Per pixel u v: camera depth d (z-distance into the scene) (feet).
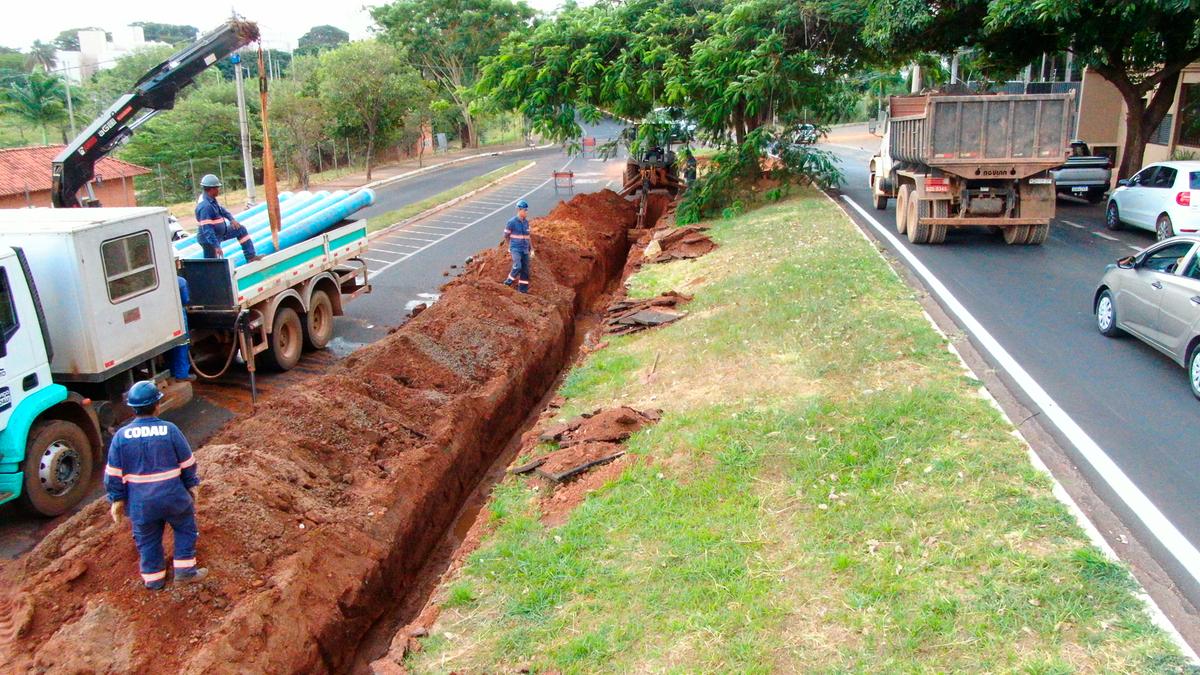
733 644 16.43
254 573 20.98
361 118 154.20
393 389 32.12
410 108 159.33
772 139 68.64
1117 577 16.69
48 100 142.10
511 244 47.83
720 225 61.67
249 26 45.65
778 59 65.16
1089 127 93.45
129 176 106.22
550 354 43.24
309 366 44.78
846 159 124.36
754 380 29.07
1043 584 16.63
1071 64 102.27
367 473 26.89
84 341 29.94
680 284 46.34
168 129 131.03
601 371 34.19
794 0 65.82
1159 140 86.38
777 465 22.85
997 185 51.70
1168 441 24.02
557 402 32.30
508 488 25.11
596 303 58.08
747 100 65.87
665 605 17.99
